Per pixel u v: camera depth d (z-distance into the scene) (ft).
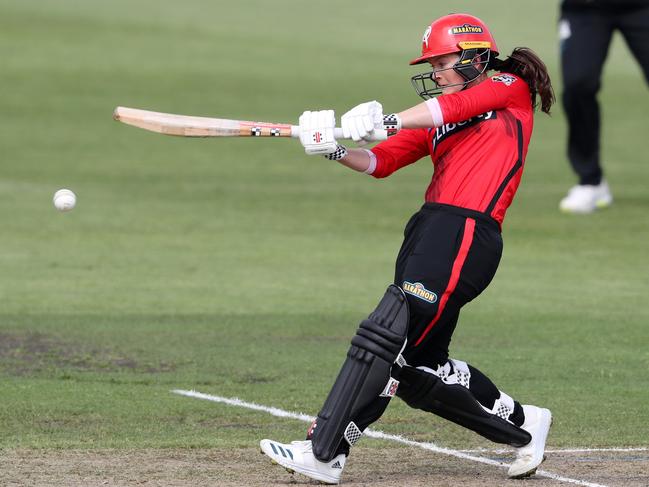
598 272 163.32
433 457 74.13
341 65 419.13
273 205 220.64
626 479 68.49
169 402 89.97
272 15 542.16
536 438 68.39
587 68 215.72
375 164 71.26
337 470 65.77
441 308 65.77
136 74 387.55
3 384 94.99
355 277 156.35
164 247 177.17
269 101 346.33
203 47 446.19
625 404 90.94
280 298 141.18
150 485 64.90
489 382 68.74
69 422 82.79
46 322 123.85
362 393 65.36
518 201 231.50
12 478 66.13
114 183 241.35
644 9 213.66
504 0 600.39
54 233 186.29
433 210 67.36
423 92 72.23
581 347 114.93
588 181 221.05
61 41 440.04
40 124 312.91
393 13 559.79
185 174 257.14
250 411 87.51
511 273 161.79
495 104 67.31
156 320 126.52
